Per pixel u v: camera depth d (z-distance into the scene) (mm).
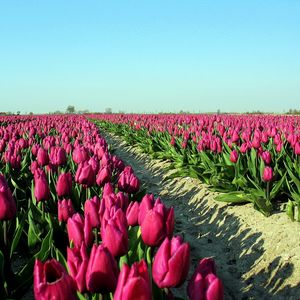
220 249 6625
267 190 7207
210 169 9672
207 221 7918
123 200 3959
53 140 10633
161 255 2328
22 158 10008
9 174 7559
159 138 16312
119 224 2854
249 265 5895
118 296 1899
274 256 5789
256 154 8297
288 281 5199
